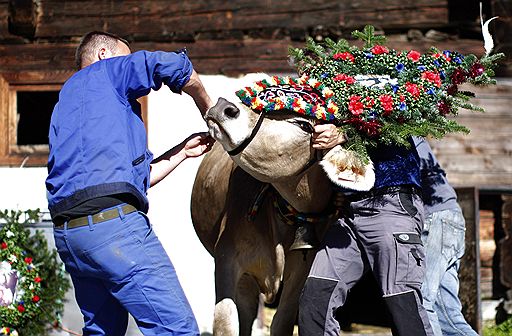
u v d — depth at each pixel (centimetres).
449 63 562
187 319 507
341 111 528
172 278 510
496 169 1068
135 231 503
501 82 1073
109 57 561
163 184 980
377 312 1148
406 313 529
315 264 556
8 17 1086
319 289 545
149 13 1086
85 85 521
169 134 987
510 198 1086
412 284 534
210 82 1018
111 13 1091
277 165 523
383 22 1069
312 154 529
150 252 506
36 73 1080
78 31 1088
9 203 1020
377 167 552
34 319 836
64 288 849
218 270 612
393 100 528
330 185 568
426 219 648
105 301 530
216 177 647
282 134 514
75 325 852
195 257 983
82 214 498
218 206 639
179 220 982
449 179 1062
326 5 1073
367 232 546
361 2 1072
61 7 1091
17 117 1111
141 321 505
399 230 541
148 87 520
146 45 1084
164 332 503
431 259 641
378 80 542
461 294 932
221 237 621
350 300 1198
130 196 506
